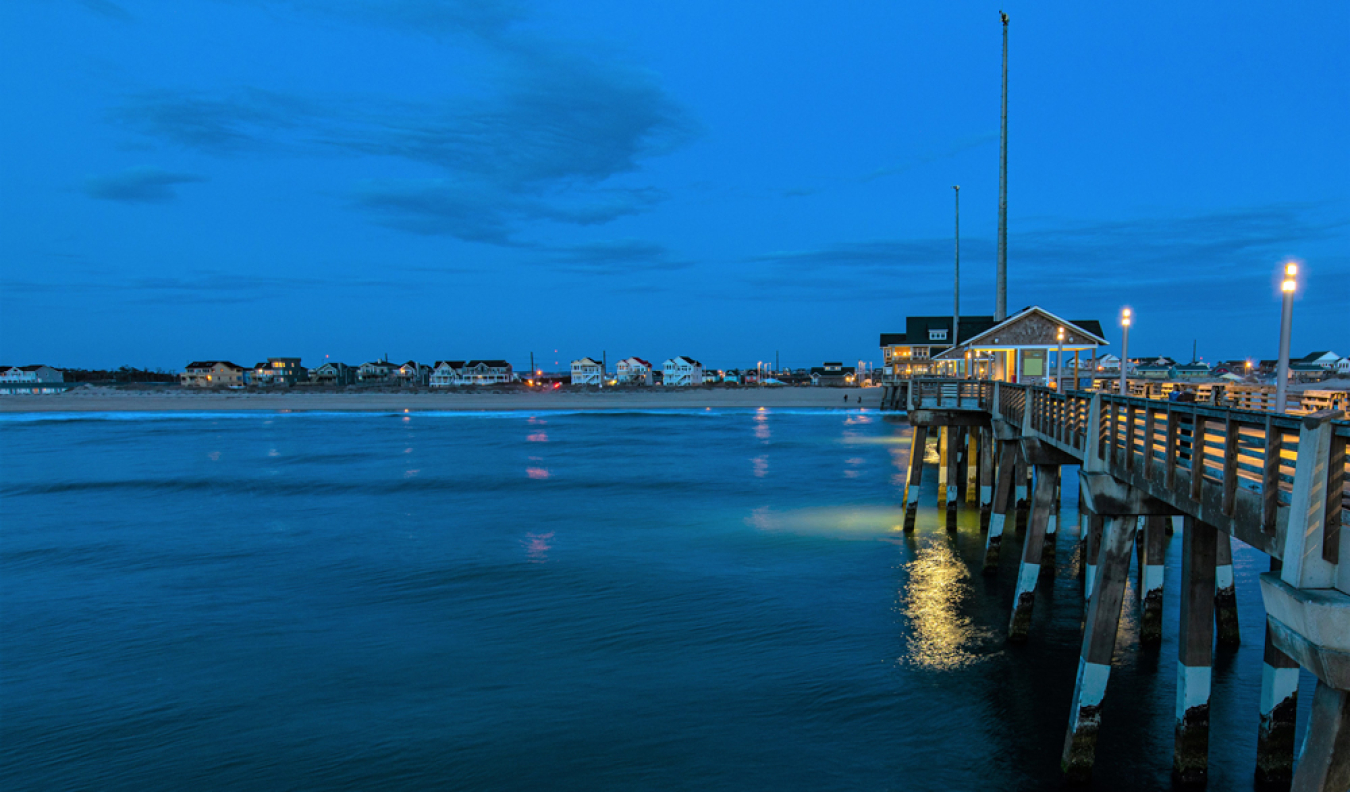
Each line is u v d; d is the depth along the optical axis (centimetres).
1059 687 1470
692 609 1947
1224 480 751
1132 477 998
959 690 1463
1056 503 2139
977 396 2678
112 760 1253
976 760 1223
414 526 2991
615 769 1212
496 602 2030
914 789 1146
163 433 6862
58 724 1373
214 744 1298
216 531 2944
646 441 5941
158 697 1480
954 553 2452
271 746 1287
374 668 1608
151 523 3106
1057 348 3700
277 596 2109
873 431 6600
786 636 1755
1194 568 1048
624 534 2788
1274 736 1079
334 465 4700
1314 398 1603
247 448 5656
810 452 5172
